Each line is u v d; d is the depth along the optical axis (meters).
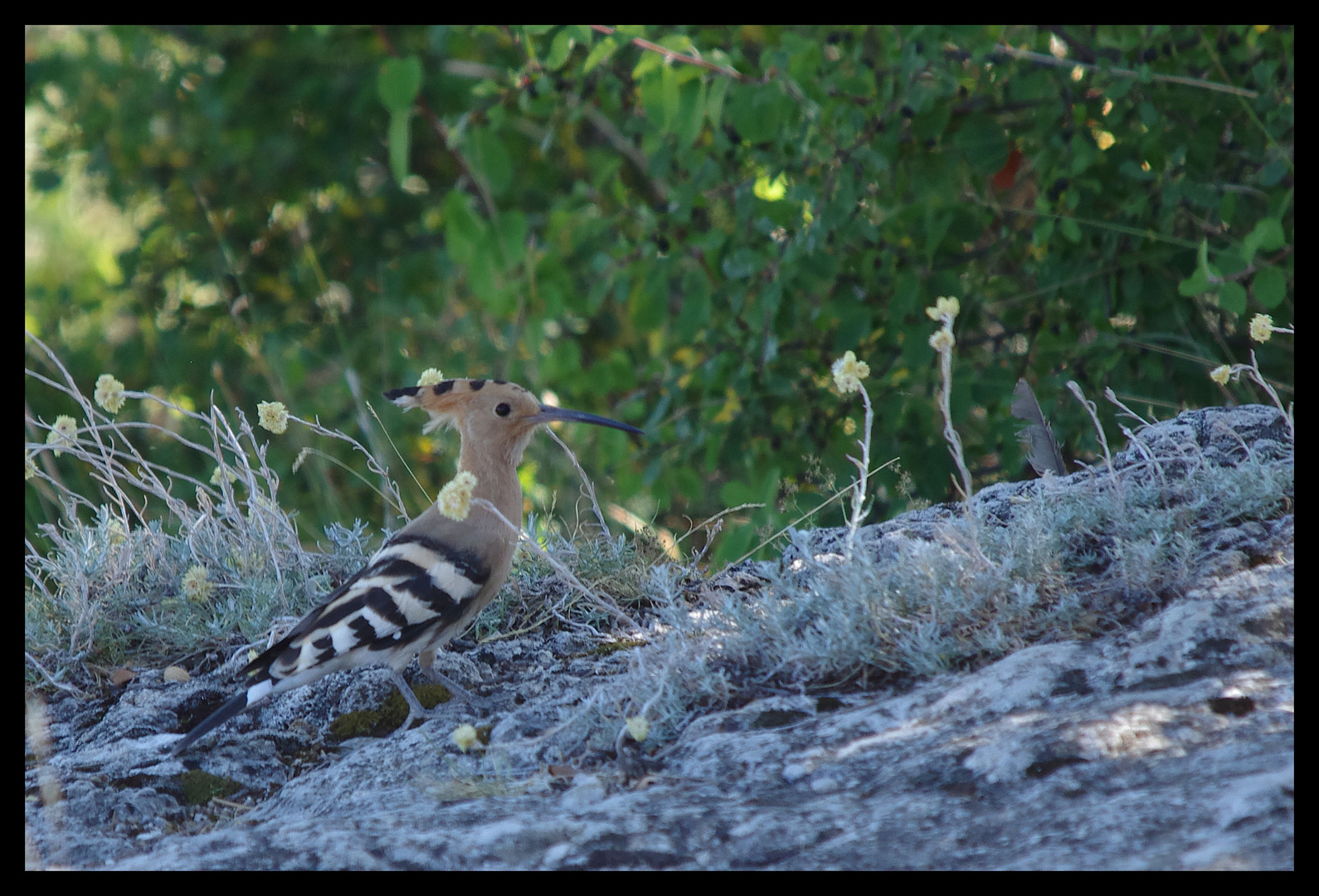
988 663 6.15
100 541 8.91
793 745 5.57
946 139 12.06
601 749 6.07
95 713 7.47
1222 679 5.20
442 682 7.36
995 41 11.56
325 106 17.14
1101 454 10.15
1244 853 3.78
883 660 6.35
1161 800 4.29
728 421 12.73
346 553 9.22
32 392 16.34
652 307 13.04
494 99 13.45
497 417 7.87
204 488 9.33
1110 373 12.05
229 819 6.23
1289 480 6.92
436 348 17.03
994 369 12.07
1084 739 4.83
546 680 7.43
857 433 12.03
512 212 12.55
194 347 16.73
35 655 7.91
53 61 17.80
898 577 6.77
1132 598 6.35
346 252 18.09
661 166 12.54
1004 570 6.52
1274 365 11.84
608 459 13.26
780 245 12.15
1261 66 11.24
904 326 11.99
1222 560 6.32
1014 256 13.09
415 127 17.16
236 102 17.31
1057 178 12.07
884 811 4.70
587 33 11.72
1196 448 7.39
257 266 17.92
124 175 17.89
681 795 5.24
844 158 11.51
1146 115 11.16
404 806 5.66
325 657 6.80
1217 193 11.66
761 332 12.49
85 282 18.53
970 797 4.72
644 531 9.63
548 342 15.27
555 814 5.08
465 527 7.36
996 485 8.84
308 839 4.92
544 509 12.91
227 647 8.13
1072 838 4.16
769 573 7.07
